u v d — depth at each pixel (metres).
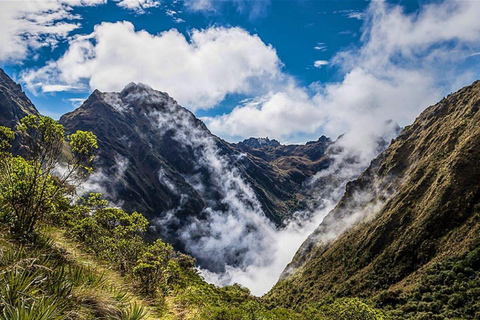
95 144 7.76
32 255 4.55
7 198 5.95
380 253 101.25
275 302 119.06
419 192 108.44
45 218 7.23
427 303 64.94
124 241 15.24
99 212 16.06
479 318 54.47
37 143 6.86
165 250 20.06
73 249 6.70
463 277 66.06
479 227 76.69
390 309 72.25
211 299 20.00
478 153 93.56
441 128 138.25
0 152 6.57
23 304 2.88
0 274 3.49
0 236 5.05
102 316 4.10
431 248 84.81
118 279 6.70
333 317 39.16
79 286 4.39
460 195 88.50
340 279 105.00
